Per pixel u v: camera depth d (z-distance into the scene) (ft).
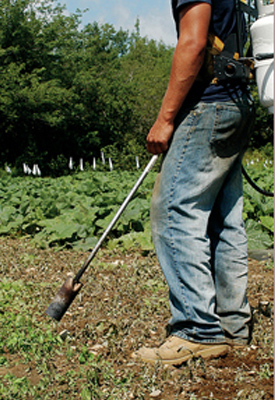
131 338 10.36
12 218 23.80
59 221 22.36
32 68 94.79
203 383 8.38
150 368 8.76
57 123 93.50
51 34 95.55
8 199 29.04
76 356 9.66
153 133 8.93
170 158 8.97
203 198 8.98
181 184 8.89
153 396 8.04
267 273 15.94
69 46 102.68
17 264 17.29
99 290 13.93
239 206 9.78
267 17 8.68
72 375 8.77
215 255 9.80
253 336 9.80
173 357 9.03
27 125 92.73
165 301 12.57
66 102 94.73
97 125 104.42
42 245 20.44
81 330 10.82
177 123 8.96
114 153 83.76
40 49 94.07
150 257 18.21
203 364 8.81
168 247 9.06
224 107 8.72
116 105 103.35
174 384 8.36
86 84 98.84
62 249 20.61
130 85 109.60
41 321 11.64
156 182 9.25
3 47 90.99
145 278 15.10
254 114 9.41
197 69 8.43
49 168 90.68
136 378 8.62
